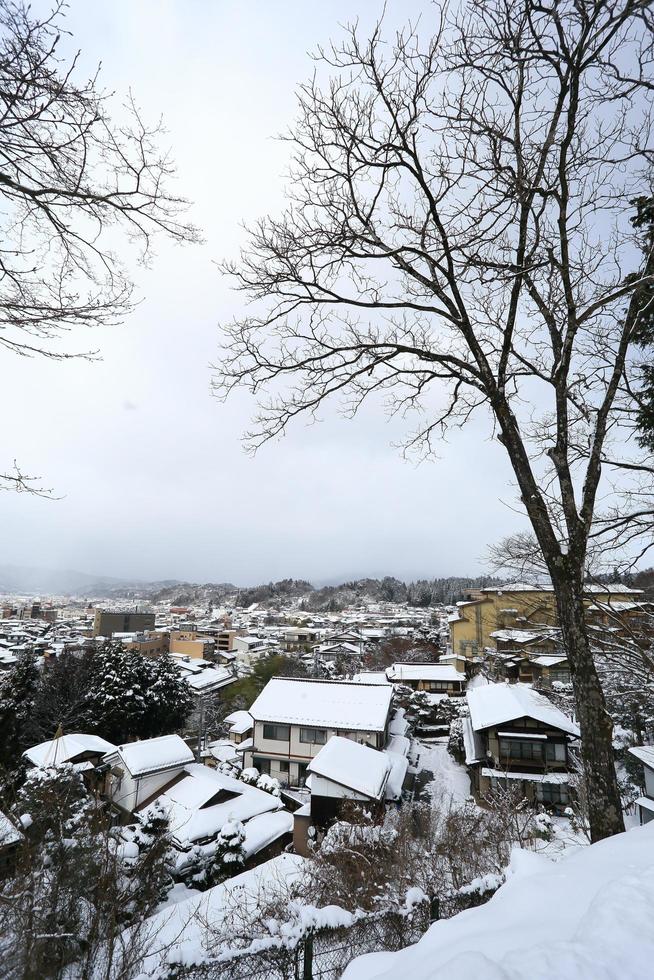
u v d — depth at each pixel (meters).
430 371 5.35
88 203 3.21
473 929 3.03
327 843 8.30
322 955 4.34
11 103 2.69
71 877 5.62
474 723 19.98
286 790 22.48
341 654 56.75
